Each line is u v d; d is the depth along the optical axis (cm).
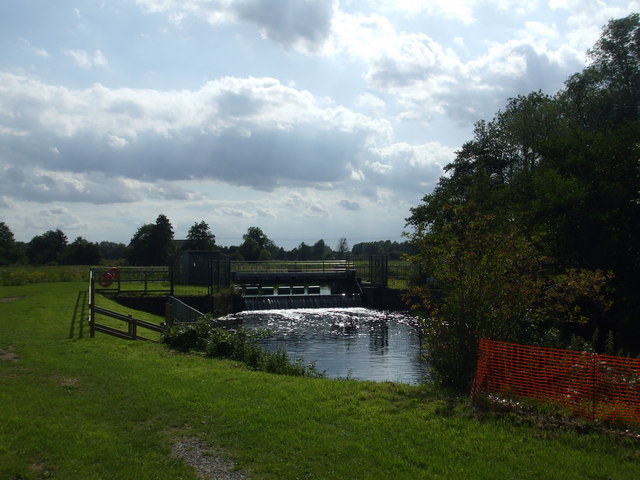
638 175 2323
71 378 1092
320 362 2138
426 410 848
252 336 1568
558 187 2403
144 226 9019
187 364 1273
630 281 2327
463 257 1034
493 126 5000
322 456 670
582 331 2219
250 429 766
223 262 4041
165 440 736
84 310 2300
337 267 4953
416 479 596
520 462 641
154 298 3266
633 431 721
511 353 884
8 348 1420
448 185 4922
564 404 809
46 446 705
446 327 1048
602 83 3947
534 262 1055
